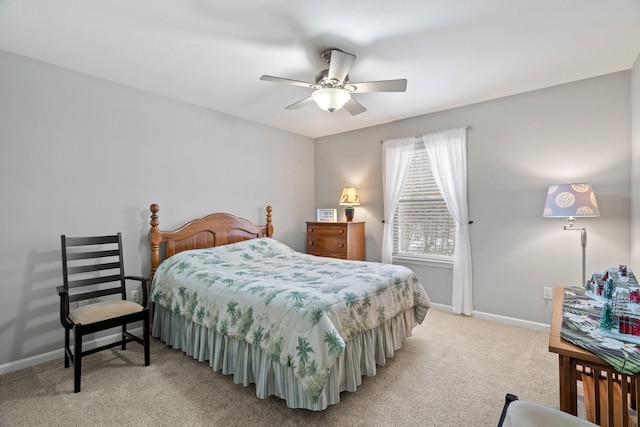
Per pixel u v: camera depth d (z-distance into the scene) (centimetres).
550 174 307
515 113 325
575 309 165
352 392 208
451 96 328
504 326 325
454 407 192
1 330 232
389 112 379
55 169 257
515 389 211
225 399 200
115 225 292
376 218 436
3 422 177
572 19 197
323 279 245
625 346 119
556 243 305
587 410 150
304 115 391
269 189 438
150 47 230
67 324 226
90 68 264
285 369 189
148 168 315
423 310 286
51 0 177
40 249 249
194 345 252
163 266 297
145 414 185
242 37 217
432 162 375
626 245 271
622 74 272
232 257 328
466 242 353
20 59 241
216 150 374
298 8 184
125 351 271
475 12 189
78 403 195
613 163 276
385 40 220
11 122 237
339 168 477
